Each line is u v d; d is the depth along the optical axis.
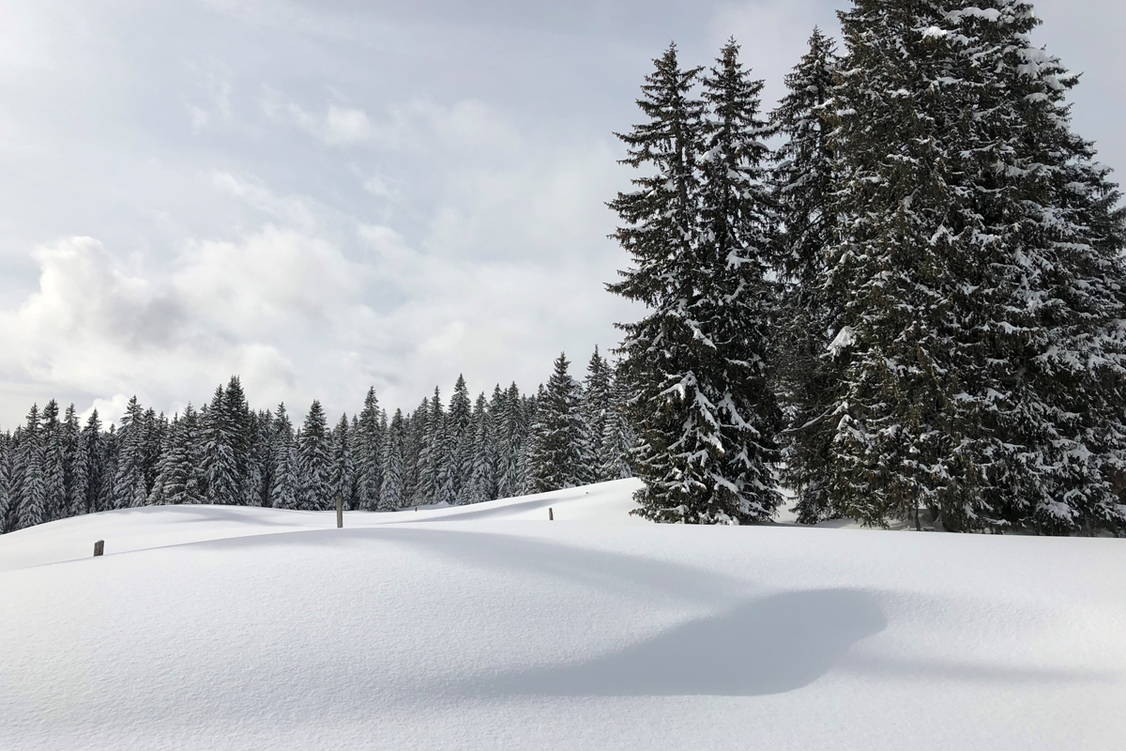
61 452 86.62
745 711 5.79
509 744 4.91
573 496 37.47
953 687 6.34
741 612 8.07
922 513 18.36
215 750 4.54
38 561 29.08
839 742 5.16
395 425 114.19
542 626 7.14
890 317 16.78
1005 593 8.45
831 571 9.33
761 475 21.61
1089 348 17.03
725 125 22.31
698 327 20.83
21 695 5.09
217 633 6.32
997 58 18.30
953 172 17.56
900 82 18.16
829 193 20.59
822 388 20.97
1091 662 6.71
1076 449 16.83
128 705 5.04
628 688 6.15
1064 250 17.59
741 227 22.02
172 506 45.94
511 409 96.88
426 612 7.12
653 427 21.28
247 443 77.06
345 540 10.32
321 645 6.20
